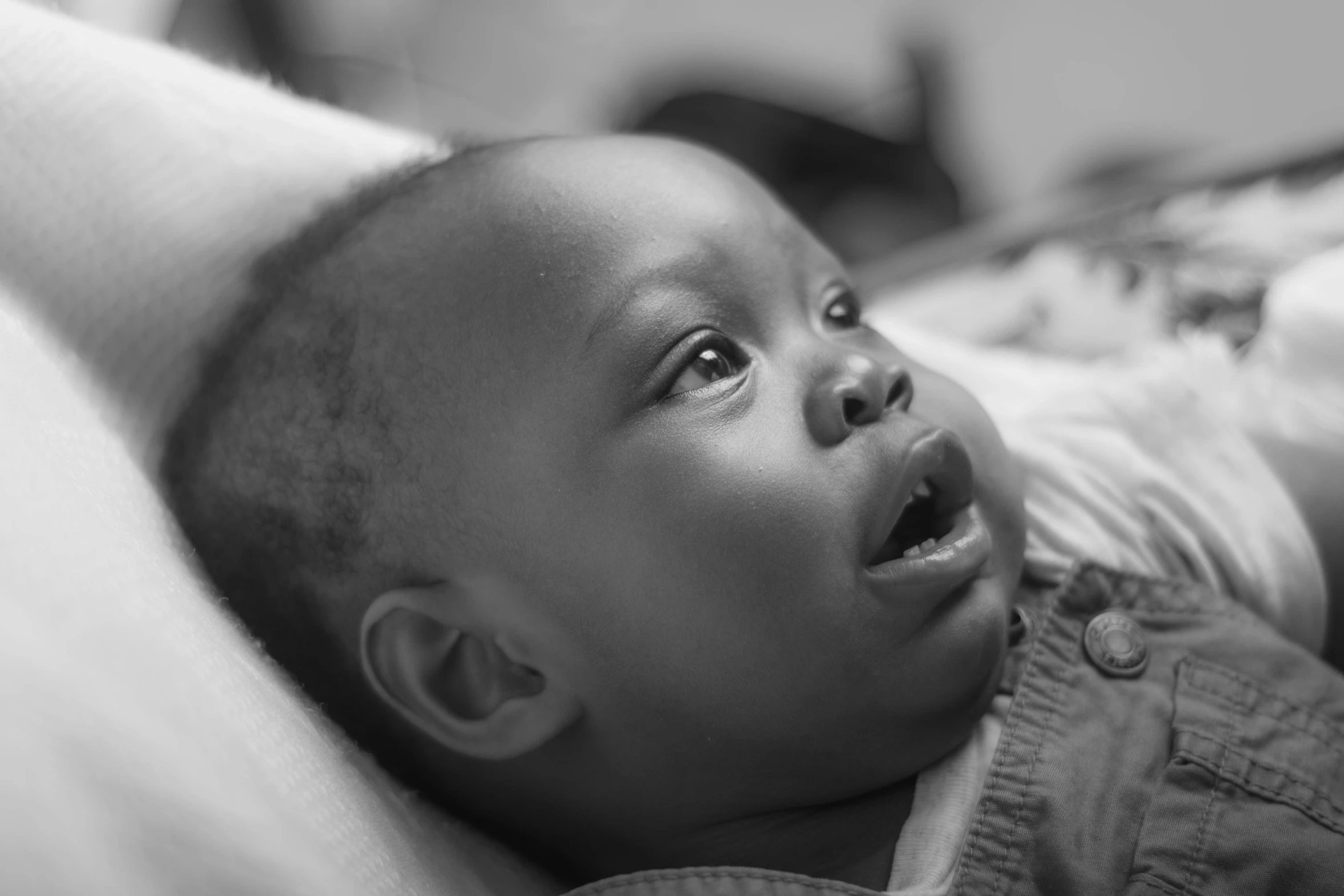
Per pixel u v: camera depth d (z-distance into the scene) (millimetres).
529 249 610
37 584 413
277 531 628
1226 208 1064
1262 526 774
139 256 714
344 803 505
